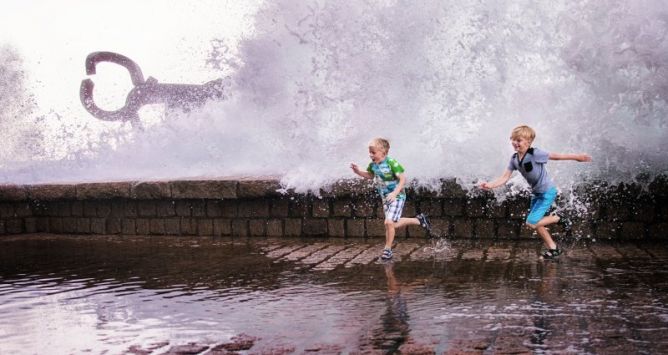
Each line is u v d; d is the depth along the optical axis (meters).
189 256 8.48
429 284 6.36
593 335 4.59
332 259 7.87
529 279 6.43
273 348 4.56
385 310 5.48
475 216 8.95
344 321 5.20
